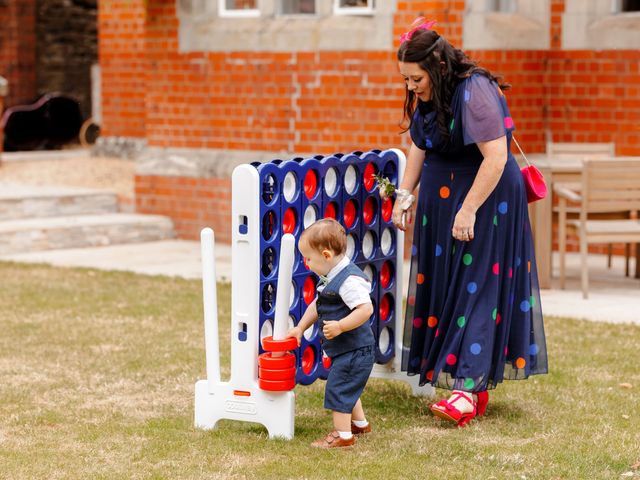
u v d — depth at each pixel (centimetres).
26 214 1427
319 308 605
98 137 1989
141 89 1811
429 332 659
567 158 1220
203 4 1402
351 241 674
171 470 557
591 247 1318
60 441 610
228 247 1391
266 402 614
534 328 662
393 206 700
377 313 698
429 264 659
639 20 1245
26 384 740
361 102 1270
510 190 638
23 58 2138
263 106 1356
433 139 638
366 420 647
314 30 1300
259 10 1354
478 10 1223
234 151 1392
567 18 1287
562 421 652
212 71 1399
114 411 674
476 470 556
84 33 2247
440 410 637
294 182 627
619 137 1268
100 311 985
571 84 1291
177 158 1448
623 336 880
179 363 797
